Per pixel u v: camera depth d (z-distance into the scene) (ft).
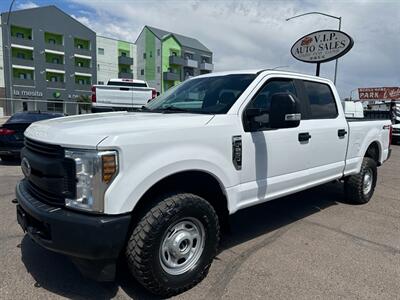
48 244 8.16
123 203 7.84
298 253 12.09
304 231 14.30
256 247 12.57
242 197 10.84
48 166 8.26
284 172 12.36
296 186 13.05
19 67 162.71
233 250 12.27
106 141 7.72
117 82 47.01
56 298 9.03
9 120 29.94
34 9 165.27
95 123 9.07
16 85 162.20
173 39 215.31
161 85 212.02
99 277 8.26
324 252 12.21
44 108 135.54
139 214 8.66
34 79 168.96
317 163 14.06
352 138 16.40
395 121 59.67
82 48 185.37
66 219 7.77
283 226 14.89
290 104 9.85
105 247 7.70
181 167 8.86
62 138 8.19
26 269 10.44
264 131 11.40
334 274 10.61
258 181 11.32
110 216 7.76
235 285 9.86
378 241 13.34
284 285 9.91
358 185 17.74
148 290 8.86
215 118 10.11
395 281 10.27
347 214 16.74
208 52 238.48
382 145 19.66
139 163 8.12
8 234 13.07
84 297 9.11
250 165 10.94
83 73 186.19
